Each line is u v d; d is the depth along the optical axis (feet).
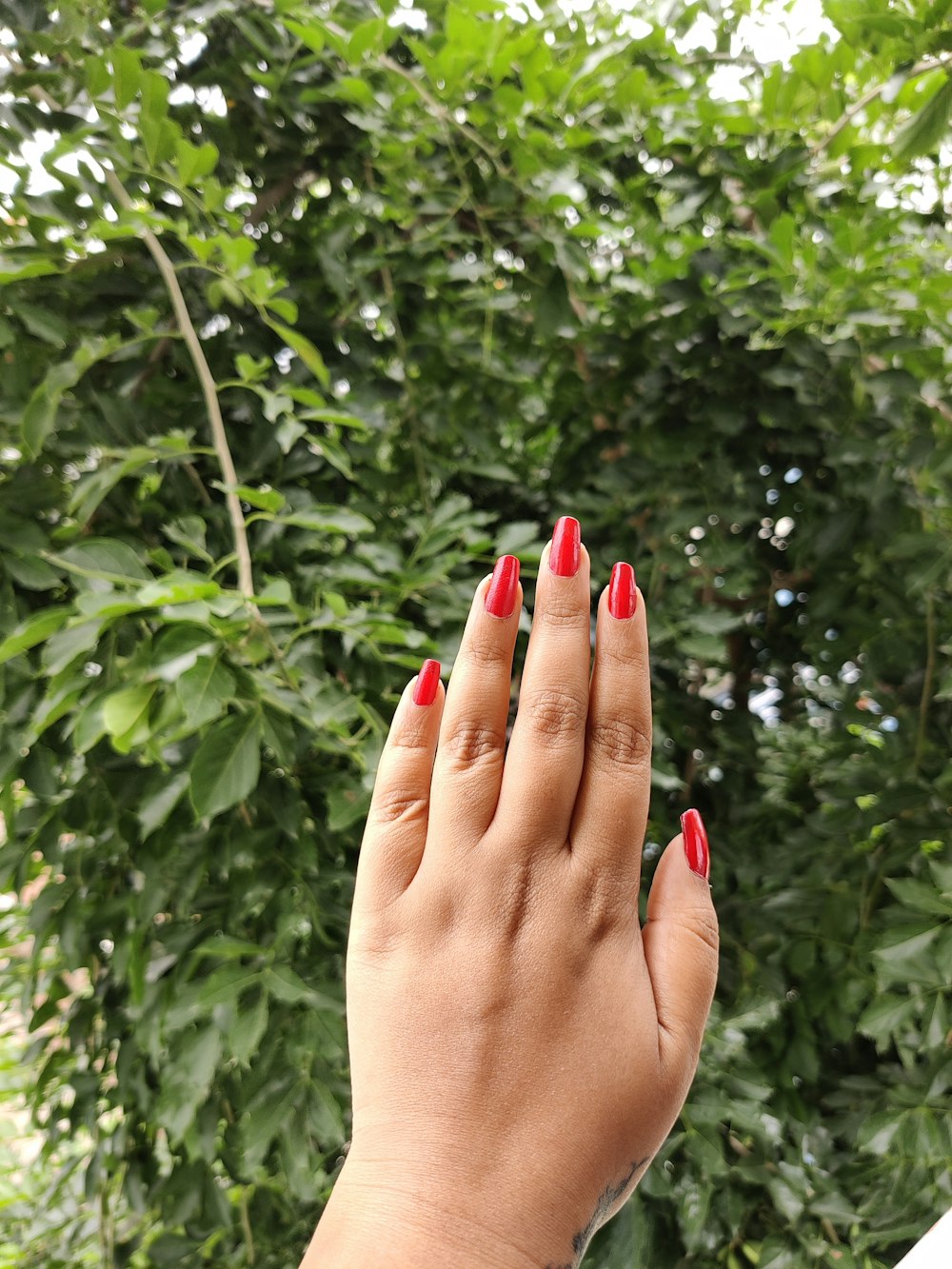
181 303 3.17
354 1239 1.21
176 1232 4.53
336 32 3.73
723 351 4.23
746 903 4.33
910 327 4.01
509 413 5.00
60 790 3.48
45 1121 4.84
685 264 4.38
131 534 3.51
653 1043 1.40
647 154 4.61
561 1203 1.26
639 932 1.50
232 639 2.63
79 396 3.55
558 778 1.45
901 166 4.31
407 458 4.58
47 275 3.47
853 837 4.27
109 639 2.83
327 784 3.47
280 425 3.50
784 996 4.05
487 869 1.42
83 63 3.39
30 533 3.14
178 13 3.87
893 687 4.44
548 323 4.25
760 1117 3.61
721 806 4.76
